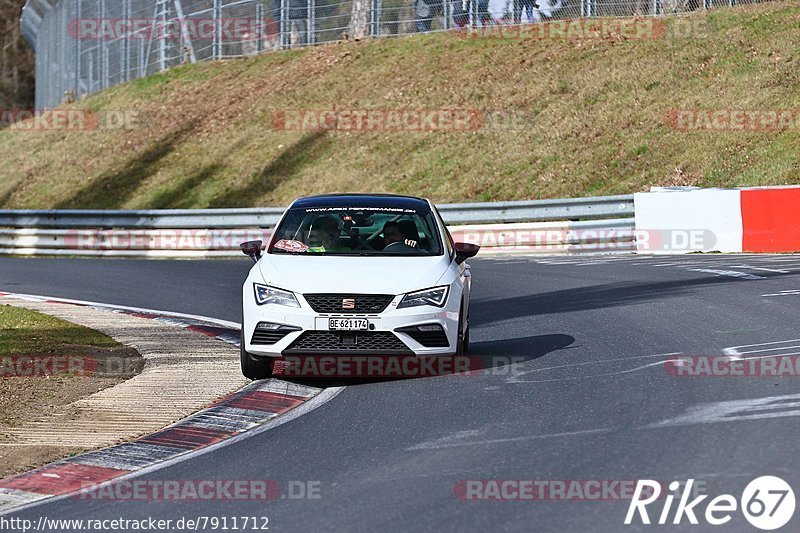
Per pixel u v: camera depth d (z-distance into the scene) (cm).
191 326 4647
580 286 5534
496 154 10300
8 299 5884
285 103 12738
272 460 2386
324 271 3241
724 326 3962
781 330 3791
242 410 2941
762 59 10375
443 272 3294
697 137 9388
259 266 3359
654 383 2992
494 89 11569
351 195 3772
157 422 2814
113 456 2488
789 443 2273
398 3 13862
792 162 8469
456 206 8594
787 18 11162
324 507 2000
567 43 12094
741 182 8506
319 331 3141
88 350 4012
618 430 2475
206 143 12512
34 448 2555
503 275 6328
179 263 8056
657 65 10912
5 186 13675
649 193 7538
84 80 16362
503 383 3125
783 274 5516
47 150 14175
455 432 2550
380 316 3134
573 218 8069
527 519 1872
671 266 6262
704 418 2545
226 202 11100
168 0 15338
